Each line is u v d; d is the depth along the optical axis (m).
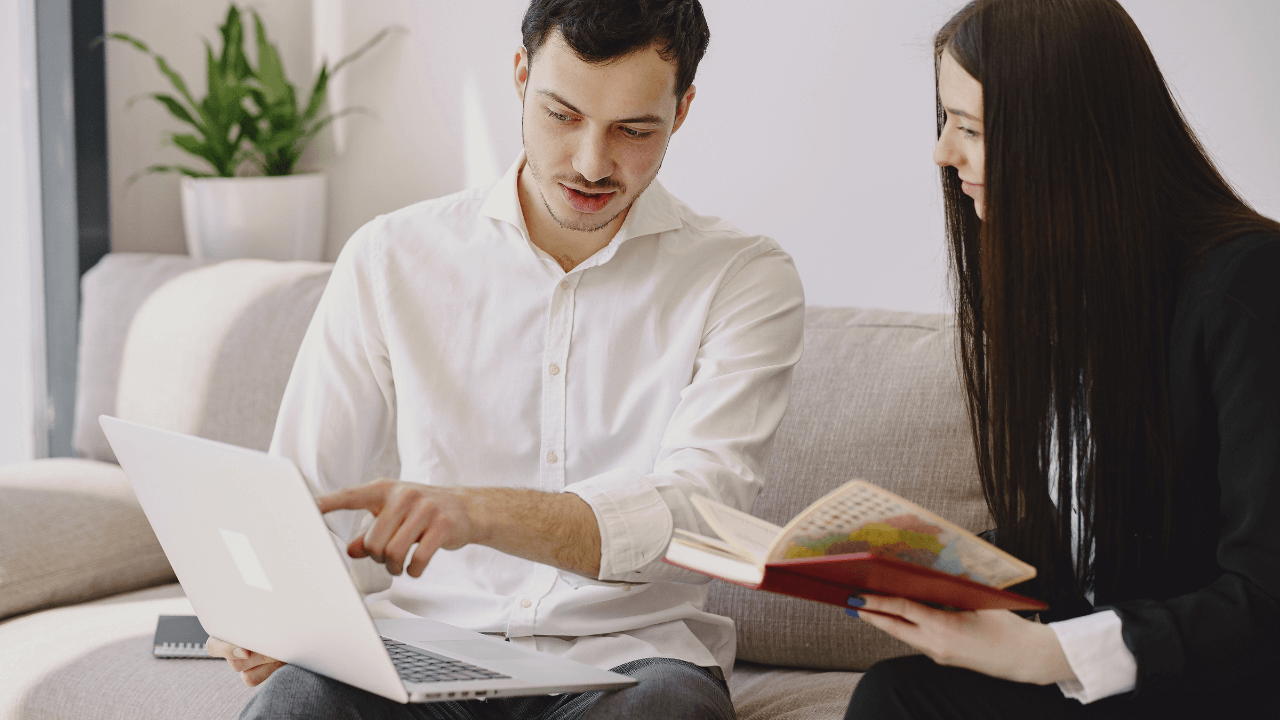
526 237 1.43
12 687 1.52
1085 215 1.03
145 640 1.60
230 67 2.53
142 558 1.96
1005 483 1.11
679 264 1.45
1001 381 1.08
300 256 2.53
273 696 1.05
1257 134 1.70
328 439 1.46
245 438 2.06
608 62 1.21
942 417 1.58
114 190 2.73
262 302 2.14
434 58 2.47
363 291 1.47
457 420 1.44
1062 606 1.09
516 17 2.35
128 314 2.28
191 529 1.04
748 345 1.39
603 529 1.13
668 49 1.23
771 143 2.10
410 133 2.53
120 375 2.24
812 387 1.68
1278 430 0.93
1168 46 1.75
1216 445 1.01
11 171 2.66
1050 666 0.92
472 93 2.43
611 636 1.34
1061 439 1.07
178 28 2.74
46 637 1.63
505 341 1.43
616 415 1.43
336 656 0.99
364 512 1.45
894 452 1.58
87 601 1.88
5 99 2.63
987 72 1.05
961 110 1.10
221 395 2.10
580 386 1.43
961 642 0.92
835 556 0.82
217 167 2.57
